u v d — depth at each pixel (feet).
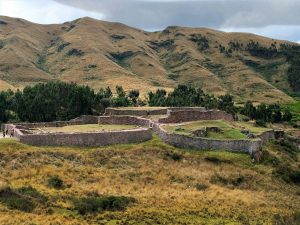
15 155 177.99
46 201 141.18
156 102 485.97
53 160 182.80
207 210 152.56
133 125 262.88
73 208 138.51
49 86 407.85
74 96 391.86
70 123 279.08
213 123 277.44
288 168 219.41
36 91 401.08
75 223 125.39
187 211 148.97
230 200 169.48
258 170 208.74
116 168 190.29
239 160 213.46
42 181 162.09
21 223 119.65
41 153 185.16
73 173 175.22
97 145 208.54
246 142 220.84
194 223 136.15
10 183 154.92
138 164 197.36
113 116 275.18
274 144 284.20
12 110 413.39
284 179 210.38
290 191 197.47
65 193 151.94
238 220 145.28
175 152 212.23
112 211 139.95
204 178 193.77
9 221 119.85
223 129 257.96
